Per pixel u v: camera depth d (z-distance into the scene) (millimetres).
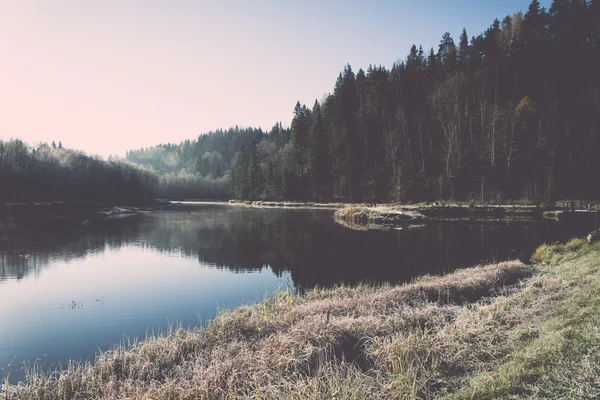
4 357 8422
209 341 8031
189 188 130000
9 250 24547
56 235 31969
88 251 24406
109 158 106000
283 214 56969
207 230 35719
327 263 19828
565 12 70625
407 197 56625
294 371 5965
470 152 58000
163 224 41438
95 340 9531
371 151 77188
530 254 20078
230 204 99312
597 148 50062
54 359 8320
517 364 5160
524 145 54781
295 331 7469
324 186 82938
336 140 85562
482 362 5914
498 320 7988
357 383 5434
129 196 85312
